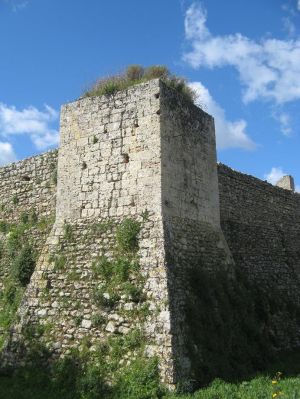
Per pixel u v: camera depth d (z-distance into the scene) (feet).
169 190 42.96
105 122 46.78
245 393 34.63
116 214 43.83
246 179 63.87
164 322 36.78
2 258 57.62
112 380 36.55
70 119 49.24
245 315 47.37
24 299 45.24
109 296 40.40
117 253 42.24
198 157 48.57
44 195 56.29
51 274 45.01
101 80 50.31
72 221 46.39
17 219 58.34
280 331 57.62
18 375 41.06
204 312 41.24
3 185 61.41
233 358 42.24
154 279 39.04
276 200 70.28
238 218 60.18
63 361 39.81
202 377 37.06
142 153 43.70
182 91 49.44
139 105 45.06
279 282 64.80
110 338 38.86
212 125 52.47
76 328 41.04
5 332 49.67
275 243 67.15
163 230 40.70
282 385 37.42
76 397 36.14
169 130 44.57
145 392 34.45
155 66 49.98
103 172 45.68
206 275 44.27
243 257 58.85
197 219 46.52
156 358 35.88
